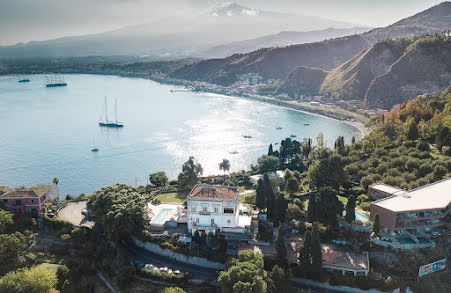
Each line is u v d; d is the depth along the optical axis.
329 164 155.12
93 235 128.38
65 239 125.50
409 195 129.25
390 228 117.31
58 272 111.94
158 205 150.50
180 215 136.50
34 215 137.50
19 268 113.50
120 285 108.81
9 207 137.25
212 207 121.38
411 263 109.50
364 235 116.94
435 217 118.62
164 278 107.50
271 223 130.25
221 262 112.06
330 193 125.06
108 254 120.69
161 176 191.50
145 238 122.94
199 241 121.06
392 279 104.19
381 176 164.25
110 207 126.56
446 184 138.38
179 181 179.12
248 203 153.25
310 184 164.00
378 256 112.31
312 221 127.94
